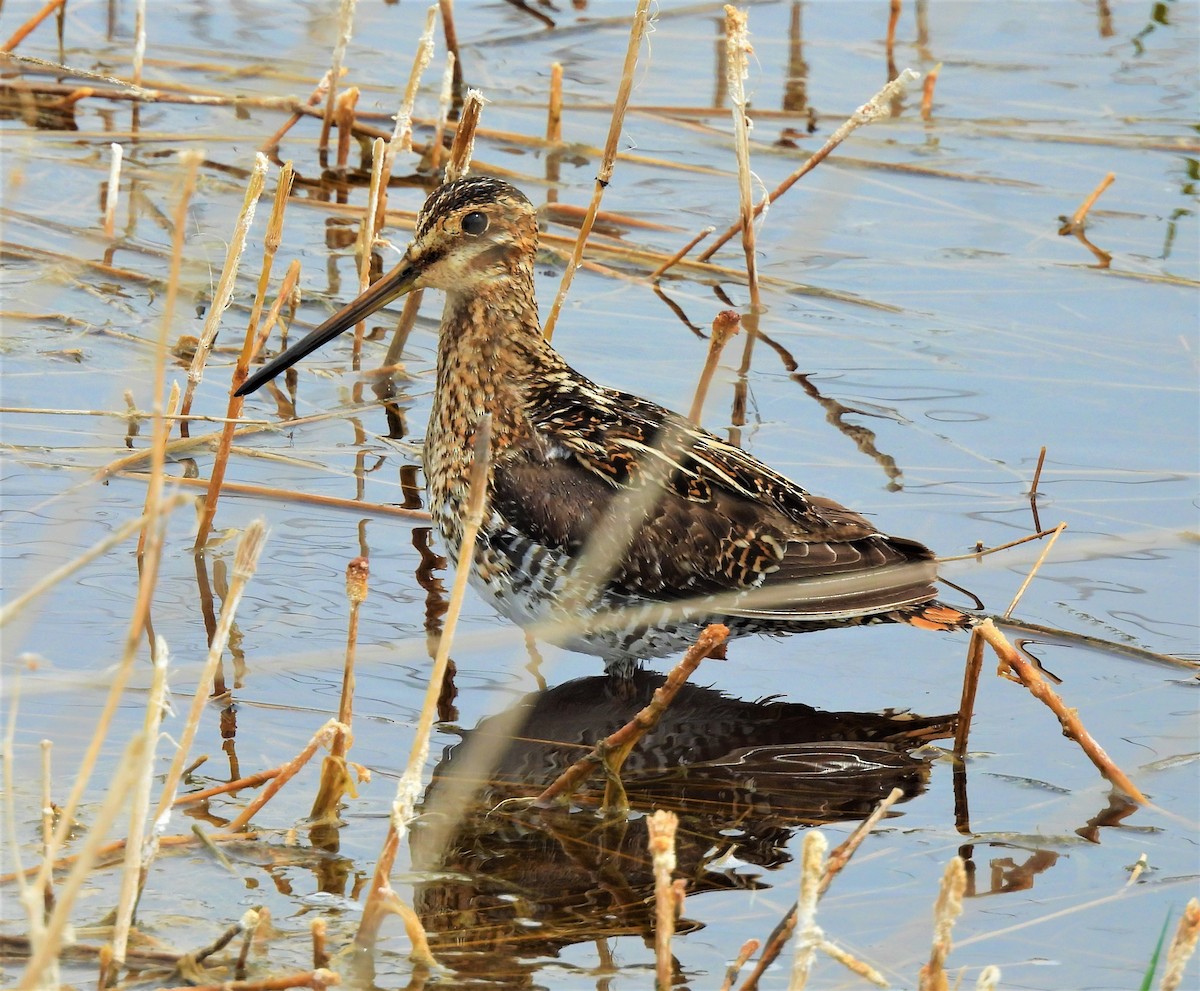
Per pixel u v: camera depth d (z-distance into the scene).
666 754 9.78
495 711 9.95
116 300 14.95
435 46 21.02
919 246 17.11
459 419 10.77
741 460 10.91
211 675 7.24
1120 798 9.31
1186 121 19.78
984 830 9.00
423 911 8.04
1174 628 11.05
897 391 14.35
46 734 9.14
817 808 9.27
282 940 7.59
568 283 13.11
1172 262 16.73
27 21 19.86
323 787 8.62
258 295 11.32
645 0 12.20
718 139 19.05
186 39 20.33
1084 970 7.70
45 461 12.29
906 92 20.42
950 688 10.60
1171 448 13.39
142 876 7.32
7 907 7.59
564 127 19.22
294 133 18.77
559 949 7.78
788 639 11.34
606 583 10.44
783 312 15.73
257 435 13.20
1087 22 22.73
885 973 7.61
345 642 10.41
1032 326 15.51
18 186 13.25
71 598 10.61
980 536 12.03
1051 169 18.81
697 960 7.70
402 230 16.41
